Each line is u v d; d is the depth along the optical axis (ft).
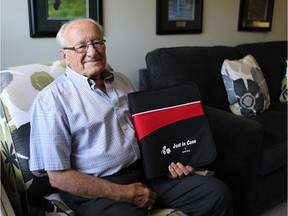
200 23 7.55
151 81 6.24
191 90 4.25
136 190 3.59
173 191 4.01
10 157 3.81
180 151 4.05
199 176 4.04
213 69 6.66
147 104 4.05
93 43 3.75
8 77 3.89
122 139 3.84
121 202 3.50
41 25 5.28
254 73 6.84
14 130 3.70
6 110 3.75
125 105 4.12
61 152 3.40
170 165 3.99
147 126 3.97
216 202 3.78
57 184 3.43
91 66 3.73
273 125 6.05
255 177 5.14
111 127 3.78
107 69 4.44
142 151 3.92
